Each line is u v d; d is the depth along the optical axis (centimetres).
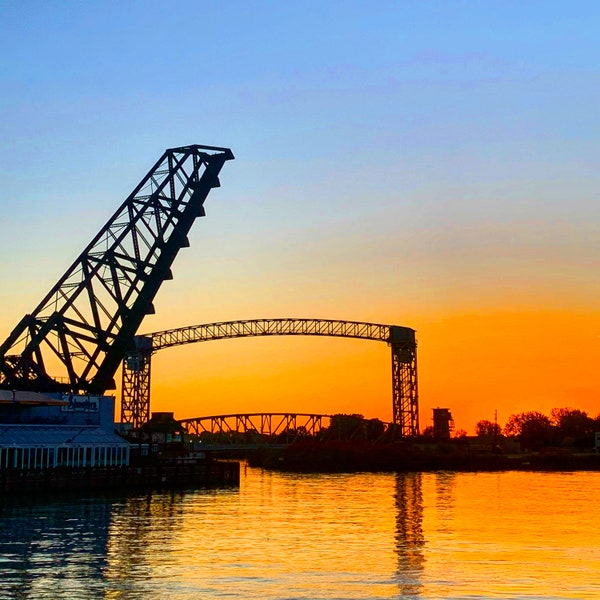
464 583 6147
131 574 6359
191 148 15888
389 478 18638
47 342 14362
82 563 6725
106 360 14912
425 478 18712
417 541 8000
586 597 5756
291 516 9981
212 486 14800
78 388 14588
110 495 12306
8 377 13938
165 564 6731
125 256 15012
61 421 13612
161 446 16738
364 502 11975
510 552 7400
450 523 9388
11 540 7731
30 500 11306
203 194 15912
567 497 12988
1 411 13162
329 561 6931
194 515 9931
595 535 8431
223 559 6969
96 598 5672
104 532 8300
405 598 5728
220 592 5850
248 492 13688
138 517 9569
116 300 14975
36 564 6669
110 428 14275
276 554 7225
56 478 12406
